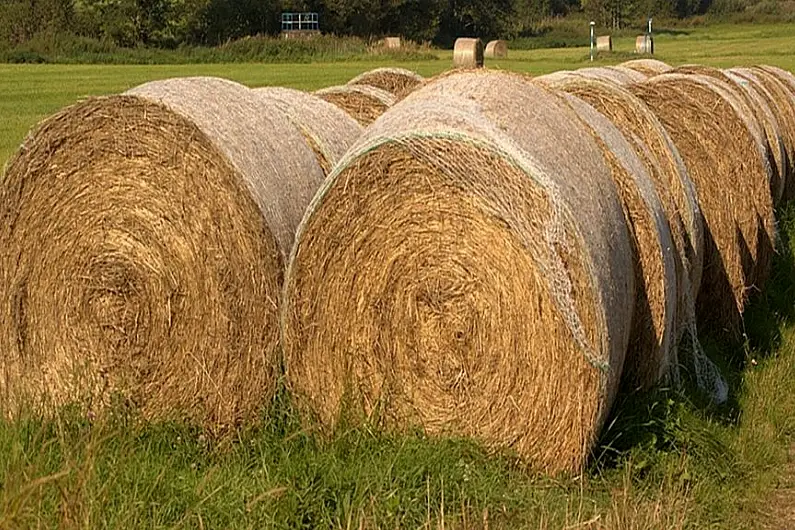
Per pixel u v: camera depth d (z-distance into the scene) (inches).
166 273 255.4
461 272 233.6
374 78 506.0
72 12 2426.2
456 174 228.8
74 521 188.2
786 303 402.9
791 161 535.8
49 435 245.9
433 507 213.3
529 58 2048.5
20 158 263.1
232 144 252.5
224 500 209.0
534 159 225.6
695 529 221.1
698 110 358.3
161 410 259.1
